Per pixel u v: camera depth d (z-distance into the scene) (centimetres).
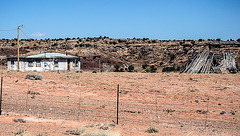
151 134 1396
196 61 5756
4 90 2395
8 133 1290
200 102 2334
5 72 3541
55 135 1305
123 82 3347
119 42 15438
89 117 1759
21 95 2269
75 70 5219
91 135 1305
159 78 3844
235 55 10912
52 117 1719
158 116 1827
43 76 3425
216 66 5712
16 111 1805
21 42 14925
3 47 12975
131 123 1645
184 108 2091
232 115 1920
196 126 1611
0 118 1603
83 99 2295
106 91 2698
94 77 3706
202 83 3366
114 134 1328
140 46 13850
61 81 3103
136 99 2389
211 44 12275
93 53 11956
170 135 1384
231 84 3316
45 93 2422
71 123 1591
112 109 2000
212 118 1823
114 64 10306
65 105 2048
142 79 3697
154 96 2527
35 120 1617
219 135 1414
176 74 4441
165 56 12225
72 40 15688
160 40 16075
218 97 2545
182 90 2861
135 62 11644
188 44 12825
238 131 1519
